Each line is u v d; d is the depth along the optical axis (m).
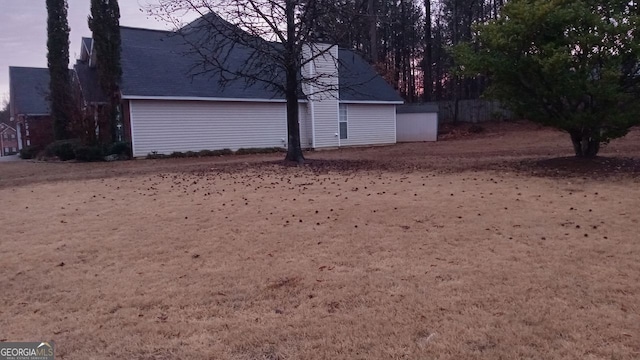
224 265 4.54
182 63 20.44
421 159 15.08
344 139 24.55
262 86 21.33
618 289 3.61
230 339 3.02
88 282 4.18
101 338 3.09
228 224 6.22
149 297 3.77
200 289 3.92
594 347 2.75
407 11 38.28
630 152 14.37
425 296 3.60
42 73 35.88
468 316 3.22
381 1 24.14
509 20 10.55
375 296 3.64
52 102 22.19
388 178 10.51
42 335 3.17
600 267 4.12
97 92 21.48
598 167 10.52
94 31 17.88
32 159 22.72
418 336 2.98
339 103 23.95
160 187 9.91
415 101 44.12
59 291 3.99
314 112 22.73
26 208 7.88
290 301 3.61
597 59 9.73
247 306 3.55
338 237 5.41
